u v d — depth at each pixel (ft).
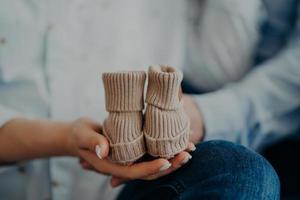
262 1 3.10
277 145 3.07
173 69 1.66
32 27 2.52
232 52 3.01
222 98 2.64
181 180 1.78
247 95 2.73
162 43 3.02
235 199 1.57
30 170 2.66
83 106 2.64
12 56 2.51
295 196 2.76
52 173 2.64
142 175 1.72
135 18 2.85
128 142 1.64
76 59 2.61
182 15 3.12
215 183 1.65
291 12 3.13
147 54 2.93
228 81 3.11
